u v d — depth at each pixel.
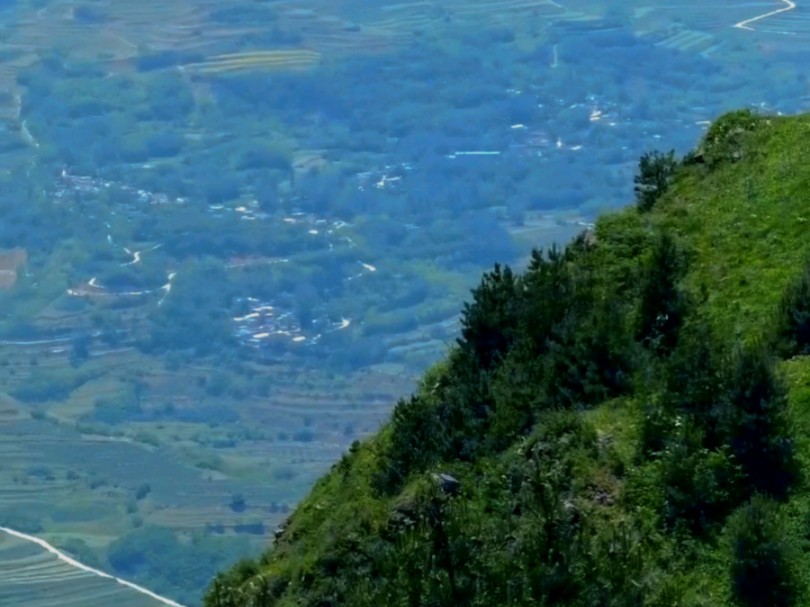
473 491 39.09
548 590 32.97
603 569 33.22
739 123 51.75
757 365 36.69
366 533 40.97
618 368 41.16
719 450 36.09
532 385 41.78
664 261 43.72
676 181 50.34
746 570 33.19
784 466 35.81
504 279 46.19
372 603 34.69
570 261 48.00
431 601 33.59
